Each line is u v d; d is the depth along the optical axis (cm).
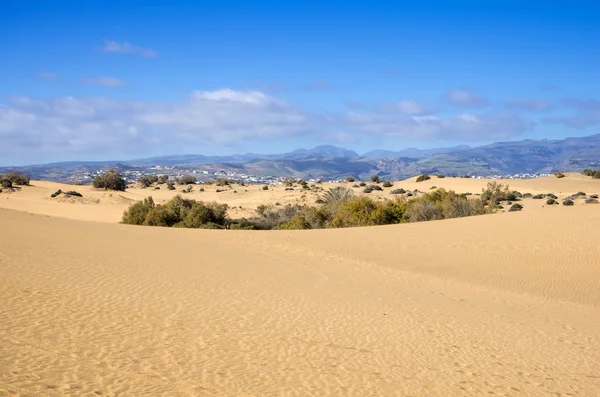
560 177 10600
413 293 1995
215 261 2302
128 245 2516
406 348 1240
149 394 821
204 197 8850
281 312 1483
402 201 5269
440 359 1177
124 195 8988
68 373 869
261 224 5225
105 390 818
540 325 1633
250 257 2533
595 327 1673
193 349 1074
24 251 2014
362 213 4866
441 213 4909
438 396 949
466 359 1196
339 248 2989
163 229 3484
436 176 10981
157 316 1302
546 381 1092
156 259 2188
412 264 2666
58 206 7100
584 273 2517
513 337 1445
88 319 1205
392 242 3177
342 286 2003
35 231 2650
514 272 2550
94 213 6606
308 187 9988
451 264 2689
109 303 1376
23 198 7775
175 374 923
